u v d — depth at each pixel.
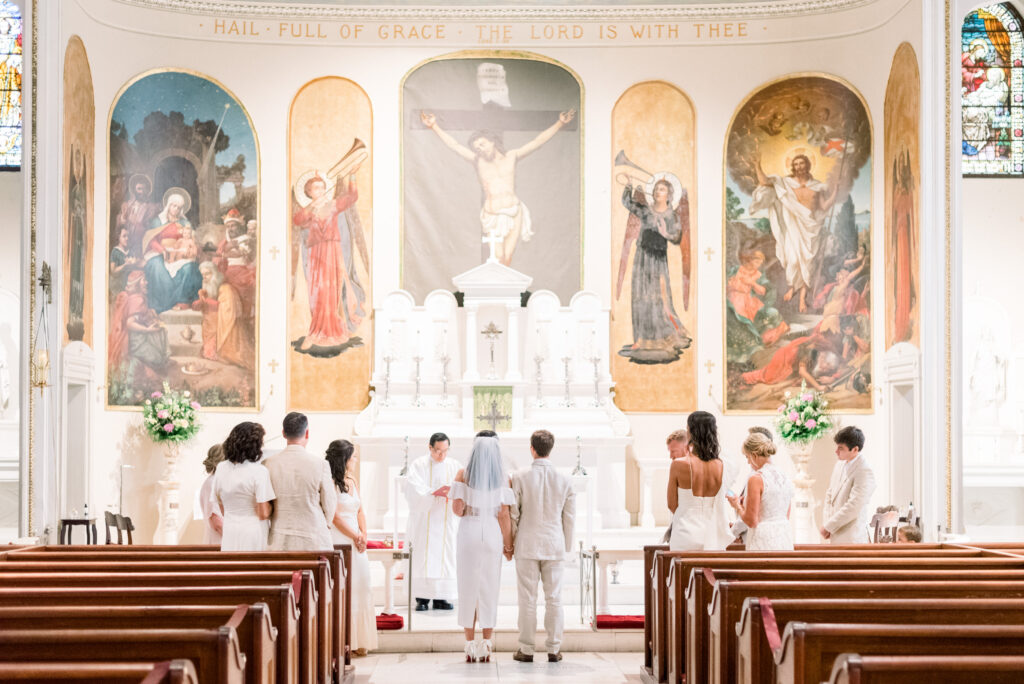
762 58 15.70
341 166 15.77
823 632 4.68
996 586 6.36
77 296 13.51
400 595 11.92
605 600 10.66
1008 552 8.26
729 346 15.62
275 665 5.96
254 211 15.49
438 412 15.16
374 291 15.77
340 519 9.12
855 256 15.11
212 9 15.41
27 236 12.41
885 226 14.62
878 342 14.86
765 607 5.50
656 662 8.26
